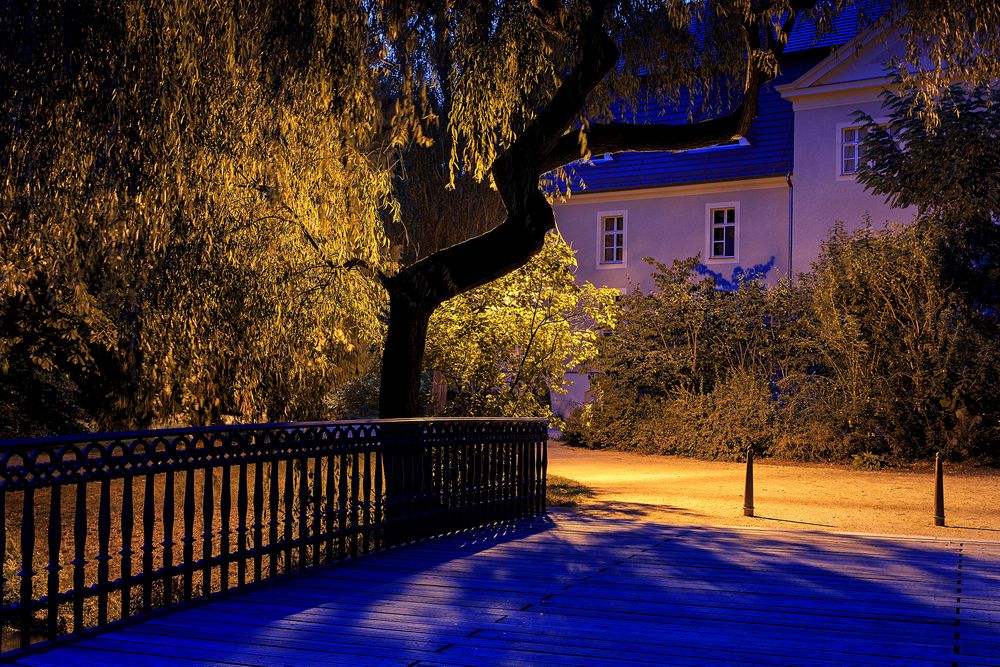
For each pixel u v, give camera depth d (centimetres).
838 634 531
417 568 747
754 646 503
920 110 1269
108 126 847
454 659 473
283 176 1036
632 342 2823
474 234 2934
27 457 488
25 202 868
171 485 588
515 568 746
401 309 1230
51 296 1121
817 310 2416
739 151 3334
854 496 1616
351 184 1095
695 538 930
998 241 2188
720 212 3366
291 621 554
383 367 1245
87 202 873
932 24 1155
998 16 1091
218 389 1103
